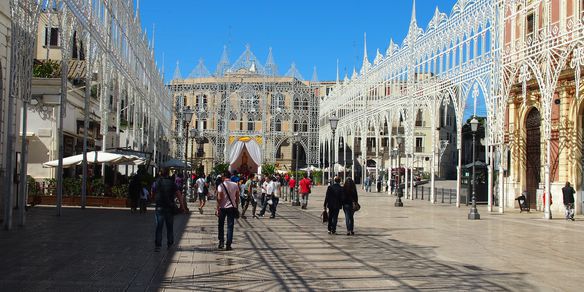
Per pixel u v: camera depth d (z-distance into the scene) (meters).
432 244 15.32
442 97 35.84
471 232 18.84
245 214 26.47
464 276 10.38
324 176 73.00
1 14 18.75
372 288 9.11
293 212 28.77
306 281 9.61
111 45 27.58
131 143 43.78
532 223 22.62
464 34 32.50
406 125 42.25
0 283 8.74
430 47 37.72
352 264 11.56
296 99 76.38
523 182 31.47
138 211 24.50
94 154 27.20
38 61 28.69
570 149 27.05
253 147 64.00
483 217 25.53
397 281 9.76
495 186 35.16
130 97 35.09
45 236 14.77
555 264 12.03
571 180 27.06
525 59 26.20
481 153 61.50
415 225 21.36
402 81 42.97
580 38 22.27
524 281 9.98
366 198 44.31
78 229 16.77
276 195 24.58
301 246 14.45
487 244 15.50
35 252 11.96
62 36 19.20
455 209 31.47
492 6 28.95
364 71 53.88
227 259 11.89
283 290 8.84
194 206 32.06
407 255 13.07
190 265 10.98
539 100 29.45
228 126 72.44
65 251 12.22
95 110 37.56
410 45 41.00
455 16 33.69
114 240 14.44
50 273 9.66
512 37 27.81
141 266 10.69
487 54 29.75
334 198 17.69
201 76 74.06
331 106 68.12
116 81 30.39
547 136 24.52
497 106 28.89
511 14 27.75
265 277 9.91
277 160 85.06
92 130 38.28
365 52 53.84
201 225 19.94
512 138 31.81
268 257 12.34
